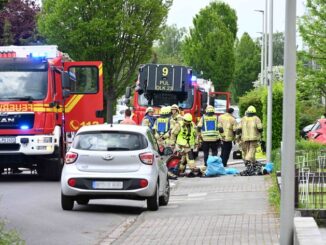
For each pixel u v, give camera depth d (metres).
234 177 32.91
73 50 70.88
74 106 34.78
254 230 17.41
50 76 31.38
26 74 31.28
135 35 70.69
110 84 71.94
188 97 44.91
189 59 114.88
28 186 29.64
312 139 40.47
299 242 10.96
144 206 23.58
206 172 33.72
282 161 12.85
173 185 30.31
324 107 64.56
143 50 71.75
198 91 46.50
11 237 12.87
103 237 17.58
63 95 32.34
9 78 31.23
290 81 12.70
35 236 17.62
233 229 17.67
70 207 22.09
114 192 21.47
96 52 70.44
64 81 32.19
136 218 20.61
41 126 31.09
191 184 30.55
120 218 20.78
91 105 34.84
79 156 21.72
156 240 16.64
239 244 15.56
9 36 59.31
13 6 64.56
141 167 21.62
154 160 21.97
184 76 44.84
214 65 113.69
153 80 44.78
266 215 19.97
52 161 31.95
